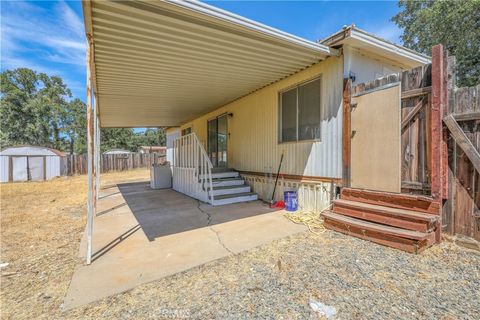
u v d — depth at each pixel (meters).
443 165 3.08
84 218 4.98
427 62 4.96
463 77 8.93
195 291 2.16
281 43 3.62
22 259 2.99
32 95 27.70
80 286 2.27
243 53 3.98
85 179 13.84
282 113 5.63
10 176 13.65
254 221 4.33
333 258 2.74
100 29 3.08
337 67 4.27
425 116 3.23
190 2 2.72
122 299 2.06
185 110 8.88
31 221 4.80
